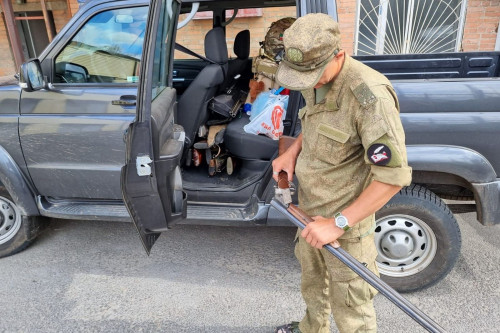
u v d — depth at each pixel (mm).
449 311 2373
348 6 5875
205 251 3010
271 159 2514
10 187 2621
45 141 2520
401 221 2377
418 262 2443
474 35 5844
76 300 2516
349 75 1372
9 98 2510
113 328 2299
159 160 1870
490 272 2703
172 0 2326
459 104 2168
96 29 2420
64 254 2984
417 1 5871
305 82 1299
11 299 2523
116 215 2615
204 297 2531
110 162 2508
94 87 2443
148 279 2705
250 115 2871
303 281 1925
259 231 3268
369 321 1745
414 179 2344
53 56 2459
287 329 2176
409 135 2207
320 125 1463
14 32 6109
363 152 1479
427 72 3193
